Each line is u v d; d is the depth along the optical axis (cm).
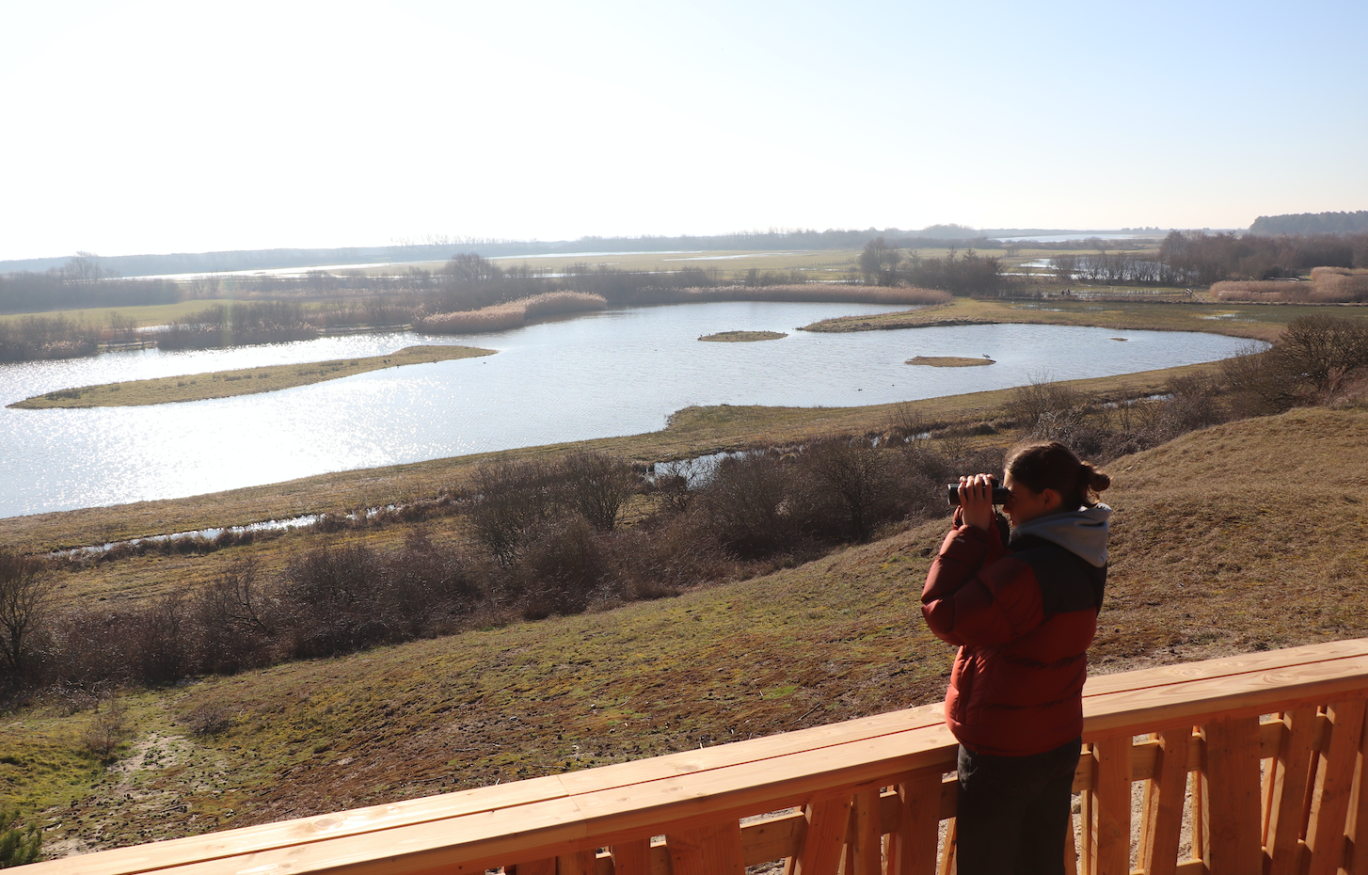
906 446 4072
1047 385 5103
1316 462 2186
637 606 2497
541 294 18025
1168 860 290
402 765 1482
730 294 17600
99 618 2888
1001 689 229
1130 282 17762
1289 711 302
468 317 13925
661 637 1947
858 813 245
